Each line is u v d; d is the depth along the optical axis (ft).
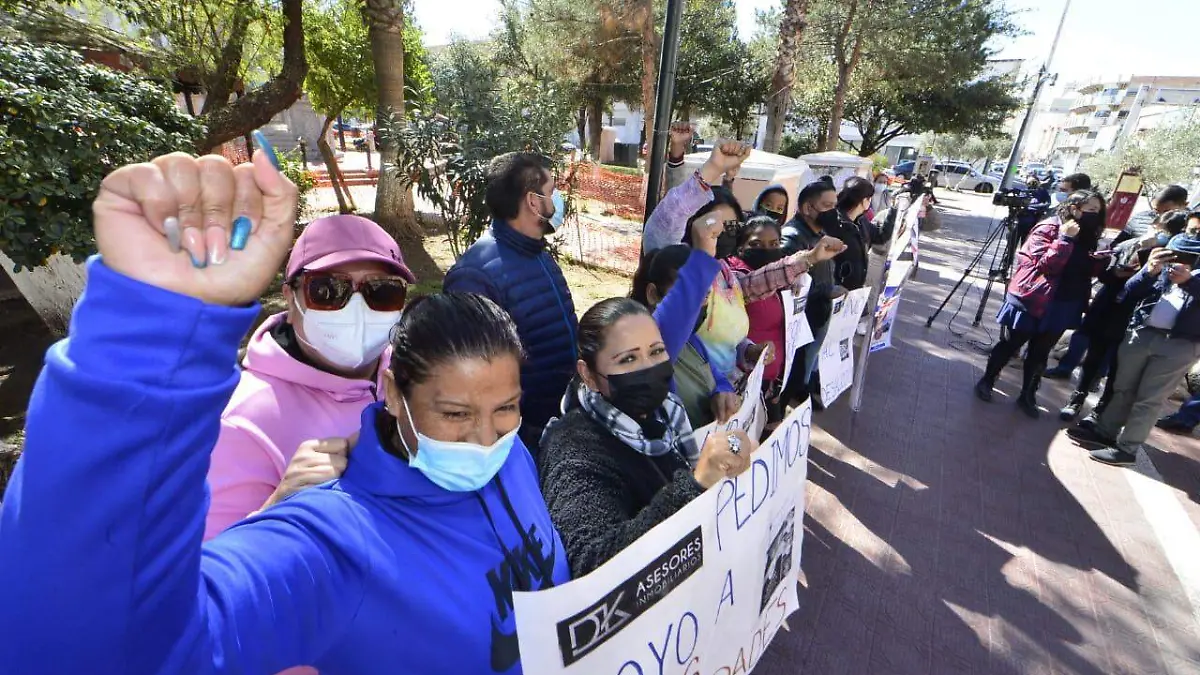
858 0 46.91
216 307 1.73
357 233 4.37
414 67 35.04
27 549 1.65
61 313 15.46
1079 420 15.17
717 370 7.92
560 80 50.42
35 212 9.57
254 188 1.78
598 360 4.86
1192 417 14.97
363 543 2.65
